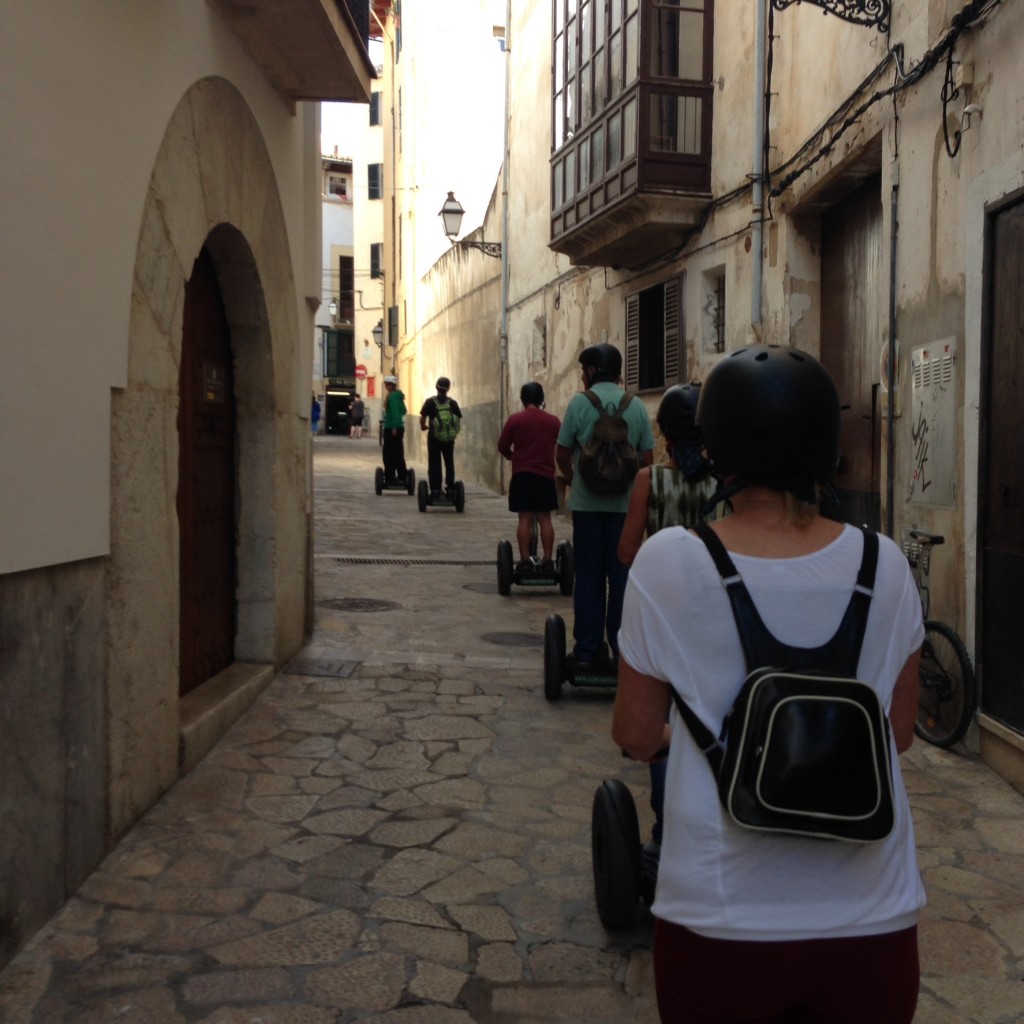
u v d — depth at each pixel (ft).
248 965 9.23
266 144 17.97
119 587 11.55
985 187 14.94
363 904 10.48
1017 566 14.05
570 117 41.14
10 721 9.02
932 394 17.20
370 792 13.66
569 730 16.58
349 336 174.81
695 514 11.44
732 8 31.60
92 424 10.58
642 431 18.06
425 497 50.80
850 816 4.29
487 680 19.69
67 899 10.32
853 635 4.63
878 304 23.09
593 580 18.16
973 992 9.11
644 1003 8.82
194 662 16.99
